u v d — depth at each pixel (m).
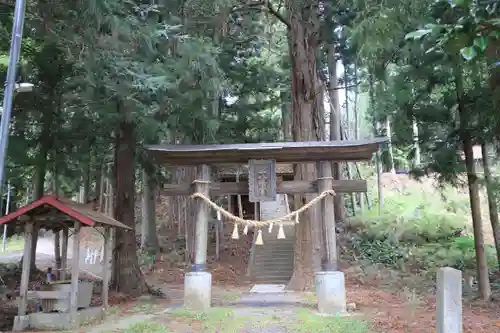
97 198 20.58
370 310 8.19
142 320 7.57
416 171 11.20
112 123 9.88
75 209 7.39
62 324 6.93
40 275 13.43
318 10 13.61
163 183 13.48
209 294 8.33
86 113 10.49
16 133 10.23
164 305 9.46
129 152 11.38
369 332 6.29
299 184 8.70
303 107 12.45
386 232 17.11
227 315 7.53
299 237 12.09
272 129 17.05
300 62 12.66
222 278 15.37
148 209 19.09
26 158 9.68
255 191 8.42
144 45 8.91
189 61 8.68
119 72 8.09
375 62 10.36
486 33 3.07
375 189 24.11
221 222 20.00
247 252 19.00
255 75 15.02
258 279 15.36
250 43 15.63
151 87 8.27
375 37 8.30
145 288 11.10
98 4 7.01
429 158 11.30
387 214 19.77
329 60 16.45
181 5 10.16
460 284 4.86
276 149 8.31
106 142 12.02
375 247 16.30
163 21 9.23
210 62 8.80
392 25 8.05
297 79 12.62
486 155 10.12
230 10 11.58
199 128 10.97
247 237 21.27
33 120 10.45
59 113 10.70
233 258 18.25
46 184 18.23
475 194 10.20
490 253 14.41
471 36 3.09
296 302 9.38
